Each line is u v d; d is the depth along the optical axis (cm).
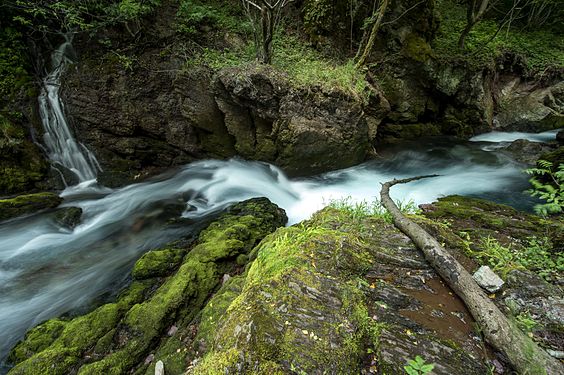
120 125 888
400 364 216
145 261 465
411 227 370
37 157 824
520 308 269
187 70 863
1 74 814
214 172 902
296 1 1099
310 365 203
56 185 838
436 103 1284
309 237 341
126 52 885
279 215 634
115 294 447
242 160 921
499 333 231
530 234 433
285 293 252
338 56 1061
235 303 260
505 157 1002
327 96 828
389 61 1125
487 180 852
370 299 270
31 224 657
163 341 346
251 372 201
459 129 1270
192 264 427
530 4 1580
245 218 569
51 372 317
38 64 901
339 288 265
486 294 282
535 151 984
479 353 228
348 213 430
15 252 567
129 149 913
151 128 914
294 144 824
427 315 259
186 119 907
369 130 959
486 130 1315
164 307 363
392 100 1149
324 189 828
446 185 823
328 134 838
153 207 733
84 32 898
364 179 887
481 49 1345
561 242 405
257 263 335
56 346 343
